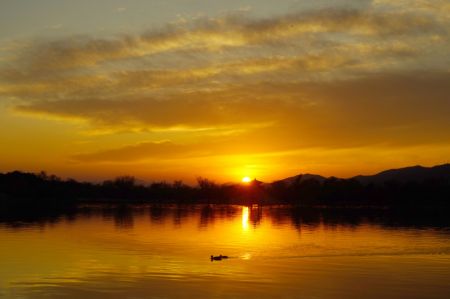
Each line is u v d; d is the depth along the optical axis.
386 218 129.00
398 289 39.84
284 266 49.41
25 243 66.31
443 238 75.56
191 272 45.66
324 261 52.88
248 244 67.88
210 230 90.19
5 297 36.19
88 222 106.81
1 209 165.88
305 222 114.12
